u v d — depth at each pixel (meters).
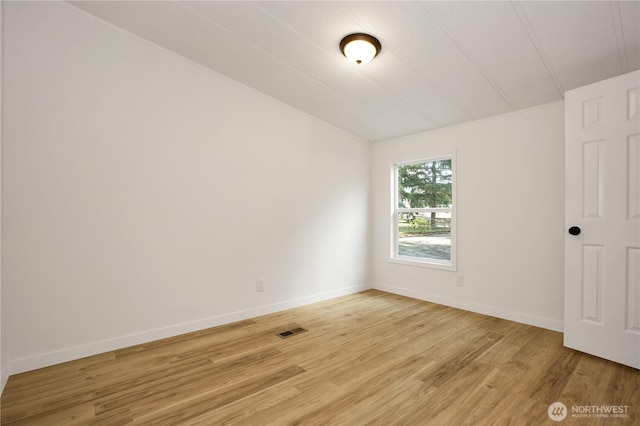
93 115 2.43
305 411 1.71
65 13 2.32
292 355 2.39
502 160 3.21
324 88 3.18
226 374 2.11
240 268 3.22
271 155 3.47
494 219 3.27
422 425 1.59
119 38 2.54
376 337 2.73
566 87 2.61
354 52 2.35
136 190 2.61
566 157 2.42
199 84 2.96
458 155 3.58
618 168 2.15
